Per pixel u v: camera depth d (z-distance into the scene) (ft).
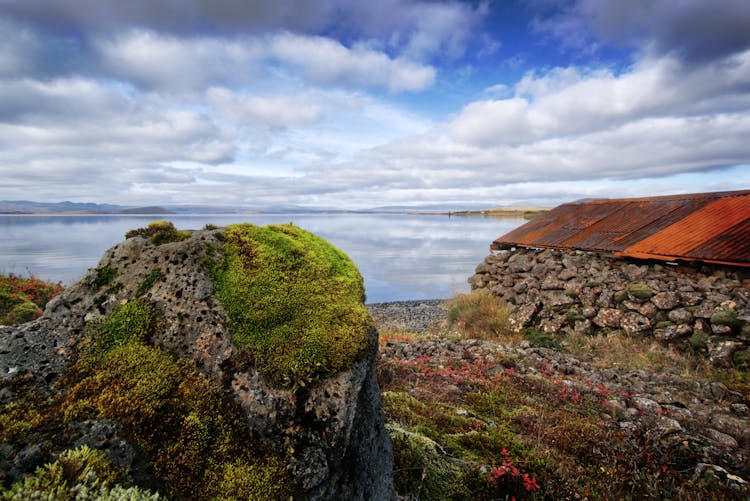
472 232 442.91
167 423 6.64
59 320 7.61
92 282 8.32
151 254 8.87
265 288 8.85
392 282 127.65
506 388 22.44
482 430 16.47
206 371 7.54
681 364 28.37
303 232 11.80
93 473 5.63
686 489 13.92
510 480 12.41
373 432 9.39
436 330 50.29
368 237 360.48
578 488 13.24
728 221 37.63
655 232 42.04
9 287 36.96
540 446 15.64
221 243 9.48
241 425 7.11
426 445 13.48
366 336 9.08
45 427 5.97
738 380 24.91
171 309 8.10
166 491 6.07
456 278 134.31
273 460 6.91
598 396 22.22
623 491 13.66
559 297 41.37
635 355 30.58
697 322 30.58
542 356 31.37
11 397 6.23
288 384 7.80
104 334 7.54
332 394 7.97
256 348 8.00
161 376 7.11
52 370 6.81
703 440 17.40
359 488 8.45
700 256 33.83
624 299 36.68
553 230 56.85
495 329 42.55
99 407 6.42
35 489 5.17
